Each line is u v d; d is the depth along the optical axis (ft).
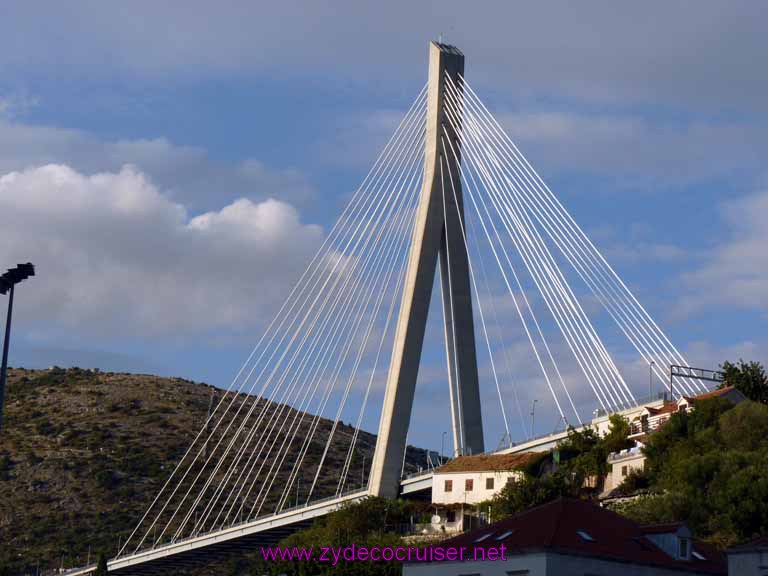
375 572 327.88
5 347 209.67
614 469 398.01
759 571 215.92
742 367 443.32
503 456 428.97
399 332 451.53
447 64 477.36
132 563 528.63
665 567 227.20
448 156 468.34
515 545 223.10
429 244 456.04
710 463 342.23
